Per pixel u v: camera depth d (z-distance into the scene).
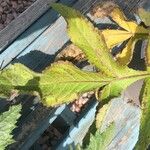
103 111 0.30
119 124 0.47
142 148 0.27
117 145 0.46
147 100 0.29
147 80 0.30
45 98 0.27
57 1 0.41
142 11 0.34
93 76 0.29
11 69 0.27
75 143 0.41
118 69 0.30
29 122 0.36
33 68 0.37
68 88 0.27
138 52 0.40
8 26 0.42
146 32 0.36
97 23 0.40
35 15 0.41
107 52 0.29
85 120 0.42
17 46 0.37
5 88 0.26
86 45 0.29
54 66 0.27
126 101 0.46
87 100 0.53
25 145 0.36
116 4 0.41
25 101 0.35
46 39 0.38
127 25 0.36
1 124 0.28
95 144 0.30
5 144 0.28
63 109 0.39
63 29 0.39
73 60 0.36
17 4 0.97
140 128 0.28
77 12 0.28
